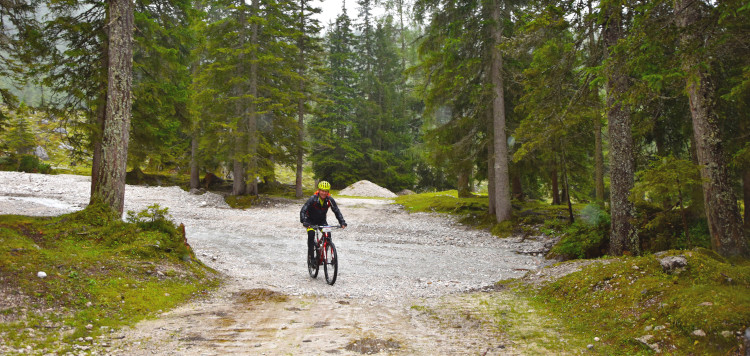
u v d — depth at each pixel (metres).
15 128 33.03
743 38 5.68
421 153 23.56
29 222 7.52
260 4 25.61
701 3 5.43
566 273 6.77
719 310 3.70
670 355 3.51
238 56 25.06
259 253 11.57
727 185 8.00
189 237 13.71
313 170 44.50
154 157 25.34
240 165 26.14
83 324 4.41
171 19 16.86
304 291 7.15
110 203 8.60
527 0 15.44
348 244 14.01
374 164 44.72
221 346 4.04
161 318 5.07
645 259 5.69
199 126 26.27
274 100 26.52
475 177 22.22
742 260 7.47
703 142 8.20
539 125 10.64
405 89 43.69
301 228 17.36
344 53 42.59
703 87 8.17
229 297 6.53
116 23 8.93
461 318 5.26
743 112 10.04
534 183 24.16
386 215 22.30
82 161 10.91
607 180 26.30
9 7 9.14
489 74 17.00
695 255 5.32
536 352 3.90
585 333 4.41
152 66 15.75
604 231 10.57
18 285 4.79
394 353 3.90
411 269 9.98
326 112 41.41
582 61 9.92
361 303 6.31
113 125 8.76
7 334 3.79
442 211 22.61
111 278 5.97
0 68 9.59
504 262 11.16
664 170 7.77
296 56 29.81
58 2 10.12
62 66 10.82
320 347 4.05
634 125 13.28
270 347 4.04
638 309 4.51
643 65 5.77
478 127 18.38
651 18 5.53
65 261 6.01
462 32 16.61
